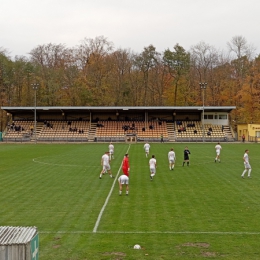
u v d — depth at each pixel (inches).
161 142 2583.7
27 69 3506.4
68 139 2726.4
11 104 3479.3
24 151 1827.0
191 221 543.2
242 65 3334.2
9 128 2859.3
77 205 648.4
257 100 3083.2
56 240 462.0
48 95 3371.1
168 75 3727.9
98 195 733.9
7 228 322.3
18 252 284.7
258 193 753.0
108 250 425.7
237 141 2691.9
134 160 1374.3
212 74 3501.5
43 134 2795.3
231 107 2669.8
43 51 3595.0
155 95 3715.6
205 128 2834.6
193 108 2674.7
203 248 432.5
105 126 2883.9
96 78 3491.6
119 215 577.3
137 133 2773.1
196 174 1024.2
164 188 809.5
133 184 861.8
